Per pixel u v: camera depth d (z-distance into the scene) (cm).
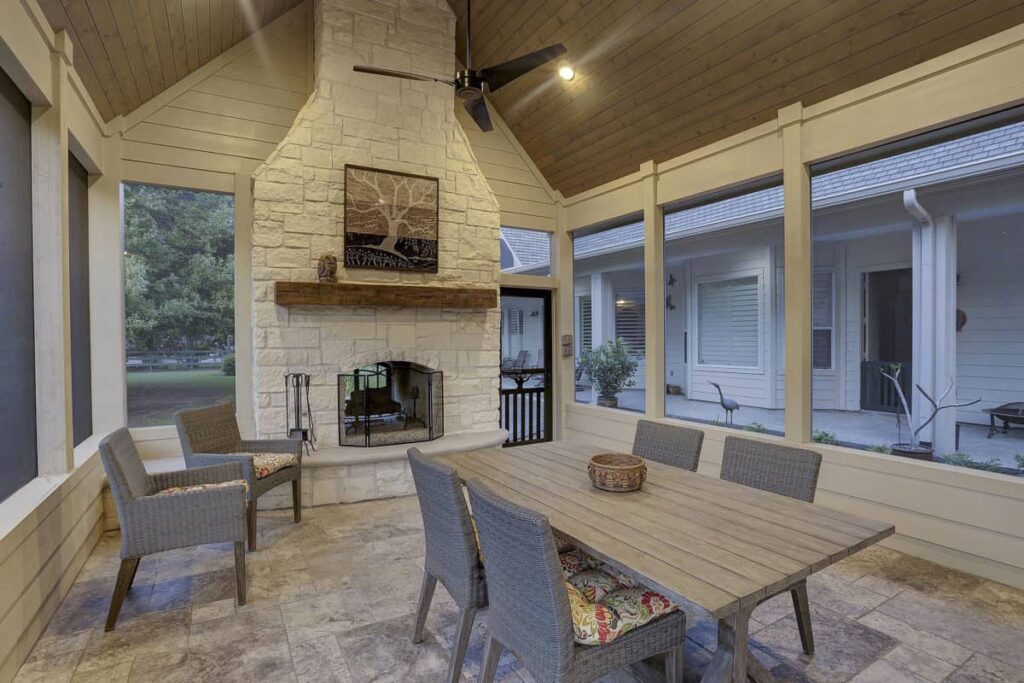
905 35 296
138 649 223
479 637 235
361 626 242
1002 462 334
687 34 370
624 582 182
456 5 477
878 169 376
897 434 412
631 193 518
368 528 365
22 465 249
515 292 601
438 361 480
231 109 425
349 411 458
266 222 409
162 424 413
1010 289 332
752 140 401
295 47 450
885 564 304
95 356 383
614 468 213
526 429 612
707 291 571
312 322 427
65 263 269
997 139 313
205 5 349
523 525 142
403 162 460
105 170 381
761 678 185
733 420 545
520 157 584
